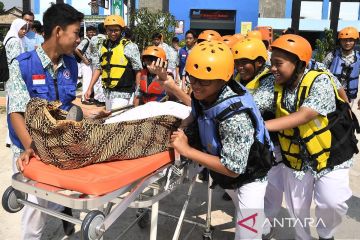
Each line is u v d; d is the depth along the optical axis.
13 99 2.61
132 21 14.16
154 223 2.68
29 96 2.66
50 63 2.68
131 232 3.81
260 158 2.42
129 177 2.20
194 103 2.40
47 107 2.28
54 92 2.74
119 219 4.07
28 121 2.19
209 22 26.05
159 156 2.46
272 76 3.01
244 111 2.21
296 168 2.97
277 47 2.69
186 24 25.84
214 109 2.22
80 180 2.04
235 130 2.18
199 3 25.56
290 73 2.74
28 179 2.24
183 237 3.74
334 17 24.84
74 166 2.18
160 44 9.08
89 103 9.91
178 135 2.36
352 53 6.43
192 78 2.22
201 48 2.20
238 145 2.21
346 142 2.90
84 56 9.62
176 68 9.30
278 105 2.90
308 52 2.71
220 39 4.60
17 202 2.41
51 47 2.65
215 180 2.66
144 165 2.32
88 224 1.99
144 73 5.16
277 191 3.32
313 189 3.06
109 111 3.20
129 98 5.53
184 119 2.61
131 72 5.43
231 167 2.22
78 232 3.78
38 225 2.89
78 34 2.64
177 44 13.88
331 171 2.89
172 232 3.82
